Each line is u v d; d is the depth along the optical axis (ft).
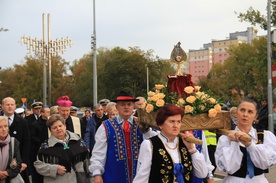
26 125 21.80
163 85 14.15
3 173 17.02
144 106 13.44
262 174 12.40
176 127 10.91
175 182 10.93
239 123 12.64
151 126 13.30
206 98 12.58
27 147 21.65
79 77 164.04
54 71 161.17
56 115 17.03
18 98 155.43
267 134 12.71
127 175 14.80
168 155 11.02
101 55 159.33
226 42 375.25
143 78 145.07
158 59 151.23
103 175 14.97
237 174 12.25
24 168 19.67
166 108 11.00
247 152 12.15
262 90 117.19
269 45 44.65
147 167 10.93
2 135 17.21
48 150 16.44
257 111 12.69
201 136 15.06
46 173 16.16
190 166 11.27
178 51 15.26
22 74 155.12
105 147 15.01
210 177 14.89
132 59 143.64
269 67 44.32
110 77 144.97
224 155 12.06
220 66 172.24
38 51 99.60
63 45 100.12
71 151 16.61
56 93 158.71
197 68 415.64
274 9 52.42
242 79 129.29
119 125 15.20
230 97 138.62
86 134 28.04
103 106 32.58
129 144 15.05
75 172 16.61
